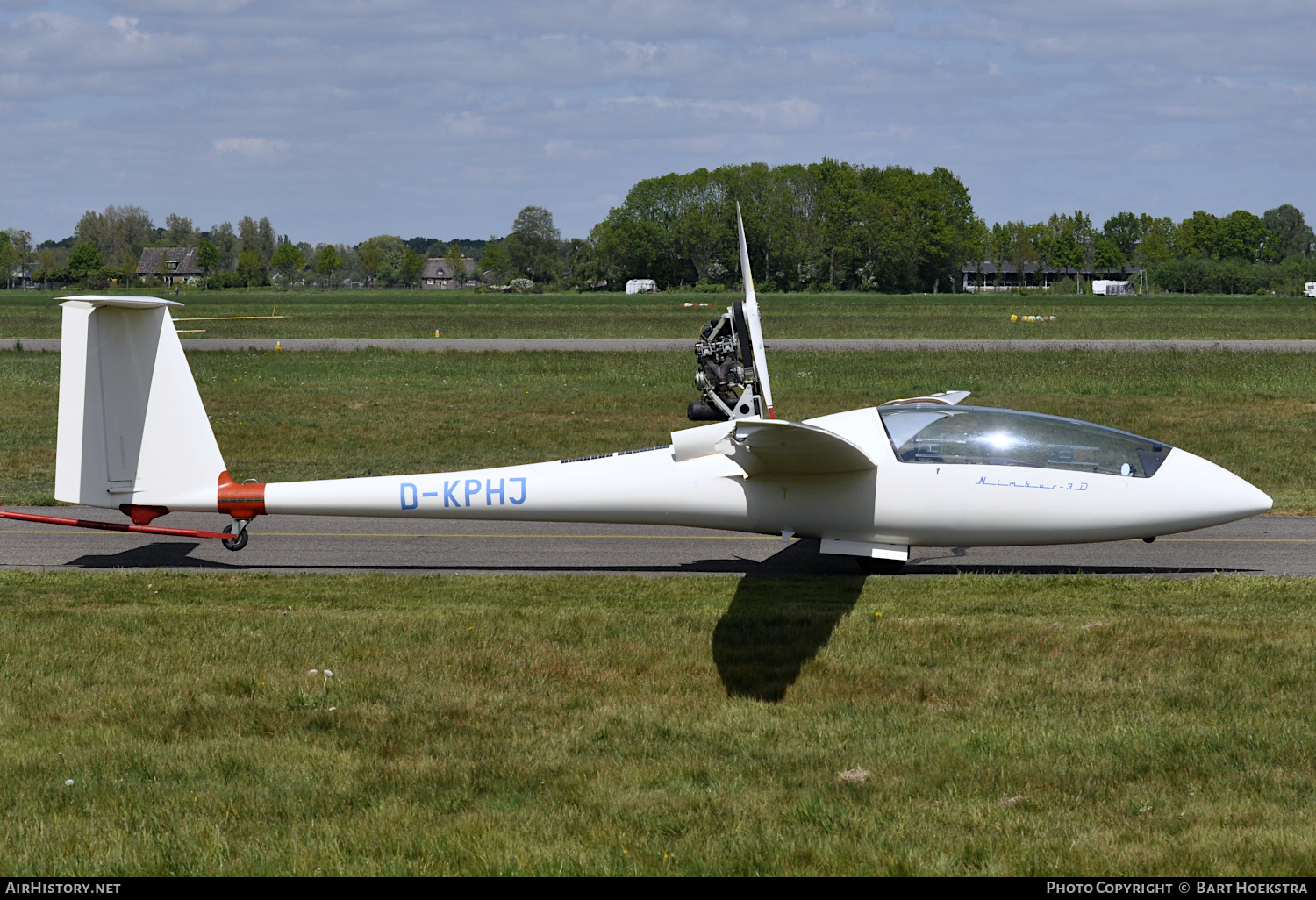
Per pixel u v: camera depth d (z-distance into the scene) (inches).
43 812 317.1
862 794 326.0
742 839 298.5
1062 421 630.5
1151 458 620.1
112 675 433.1
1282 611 529.0
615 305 5541.3
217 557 694.5
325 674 434.0
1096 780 334.3
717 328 757.9
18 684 421.1
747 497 628.7
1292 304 5856.3
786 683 426.3
